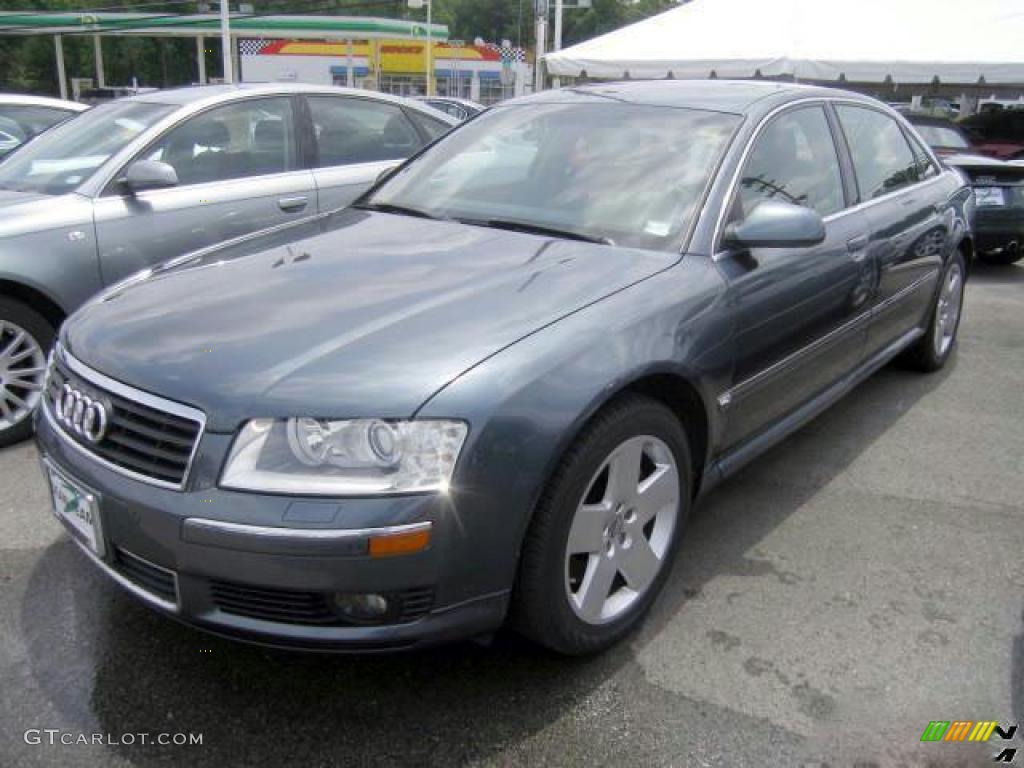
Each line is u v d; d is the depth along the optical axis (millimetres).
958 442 4332
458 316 2420
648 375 2527
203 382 2195
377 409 2092
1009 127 13156
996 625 2840
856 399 4902
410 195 3643
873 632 2795
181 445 2166
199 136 4887
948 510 3625
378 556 2059
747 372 3064
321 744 2295
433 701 2455
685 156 3260
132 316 2580
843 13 11766
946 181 5090
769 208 2959
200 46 42188
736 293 2936
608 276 2725
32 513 3453
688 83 3963
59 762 2215
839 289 3602
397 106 5980
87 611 2824
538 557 2314
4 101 7695
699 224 3002
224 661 2604
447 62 51719
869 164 4207
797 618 2863
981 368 5508
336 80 49531
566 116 3693
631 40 12883
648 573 2740
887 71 10508
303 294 2607
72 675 2529
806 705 2465
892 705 2471
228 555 2076
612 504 2541
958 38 10742
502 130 3791
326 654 2404
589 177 3326
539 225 3176
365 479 2066
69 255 4230
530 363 2270
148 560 2201
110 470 2266
